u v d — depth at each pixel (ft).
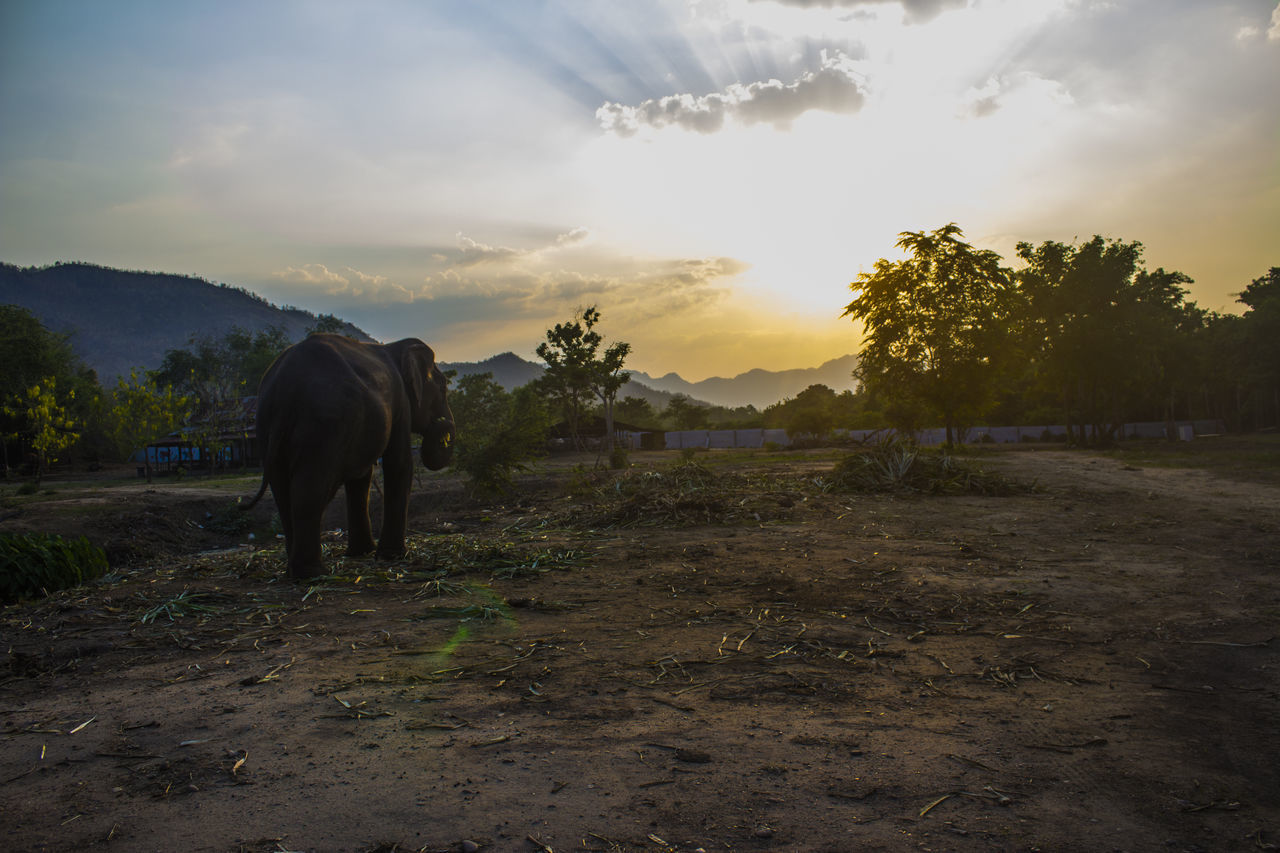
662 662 15.11
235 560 30.30
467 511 60.23
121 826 8.77
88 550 30.48
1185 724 11.65
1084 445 139.33
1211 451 101.60
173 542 56.44
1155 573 23.73
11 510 57.16
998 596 20.89
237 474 136.15
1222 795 9.30
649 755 10.55
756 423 305.73
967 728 11.51
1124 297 133.49
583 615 19.56
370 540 31.27
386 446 29.14
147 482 109.19
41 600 23.59
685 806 9.04
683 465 58.75
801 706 12.53
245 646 16.88
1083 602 20.02
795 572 25.04
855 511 42.83
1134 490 51.19
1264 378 177.99
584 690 13.44
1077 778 9.77
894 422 135.64
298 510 24.49
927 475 53.67
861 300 125.80
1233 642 16.05
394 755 10.66
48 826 8.80
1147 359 136.77
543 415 70.59
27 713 12.76
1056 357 137.39
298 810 9.07
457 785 9.67
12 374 155.12
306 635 17.76
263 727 11.85
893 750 10.67
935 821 8.64
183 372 262.26
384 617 19.53
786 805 9.05
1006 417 241.76
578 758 10.46
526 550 30.42
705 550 29.84
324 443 24.53
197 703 13.08
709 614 19.40
